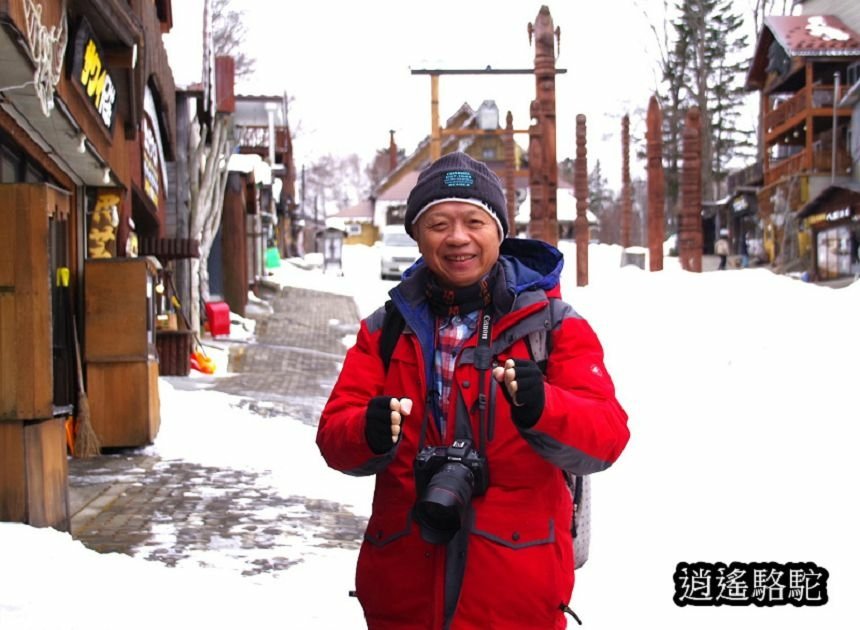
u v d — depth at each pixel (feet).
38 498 18.71
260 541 20.65
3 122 22.09
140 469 27.94
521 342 8.50
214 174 58.34
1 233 18.35
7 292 18.31
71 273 30.42
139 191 39.81
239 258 74.49
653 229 66.28
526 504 8.25
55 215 19.44
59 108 22.27
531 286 8.63
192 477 27.09
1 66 18.13
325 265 127.95
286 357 57.98
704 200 165.27
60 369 29.81
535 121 55.57
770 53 130.93
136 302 29.91
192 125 56.95
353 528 22.15
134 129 33.09
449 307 8.65
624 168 113.80
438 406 8.53
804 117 118.32
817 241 114.11
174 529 21.45
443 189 8.57
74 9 23.04
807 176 116.47
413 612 8.41
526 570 8.12
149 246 46.80
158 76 43.04
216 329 63.72
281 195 147.74
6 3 15.72
